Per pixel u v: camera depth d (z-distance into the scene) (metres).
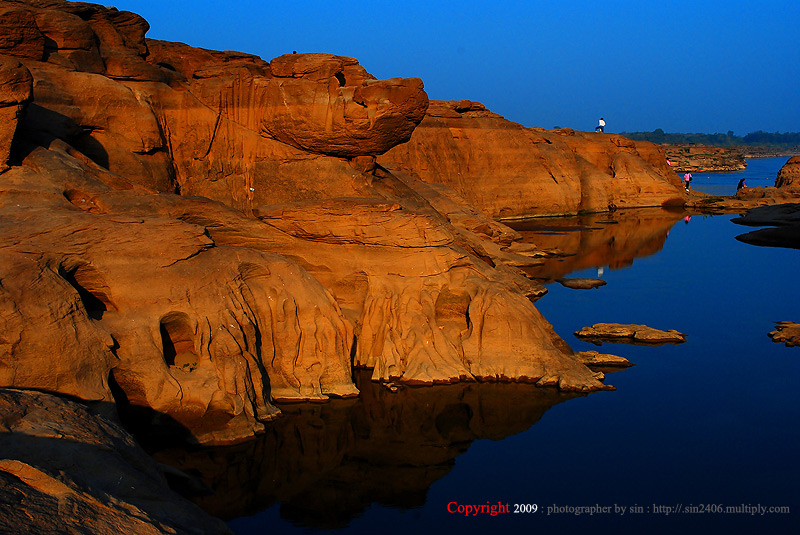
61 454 10.71
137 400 15.36
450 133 56.09
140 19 28.27
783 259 41.19
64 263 15.30
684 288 32.88
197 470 14.80
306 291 18.70
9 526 8.04
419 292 20.81
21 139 20.16
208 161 25.94
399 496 14.25
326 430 16.83
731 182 116.38
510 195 58.62
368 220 21.12
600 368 21.66
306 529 12.99
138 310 15.76
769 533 12.92
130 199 19.02
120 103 23.81
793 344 24.11
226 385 15.88
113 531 9.00
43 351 13.80
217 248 18.08
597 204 66.88
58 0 25.55
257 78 25.94
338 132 24.62
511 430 17.20
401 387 19.36
